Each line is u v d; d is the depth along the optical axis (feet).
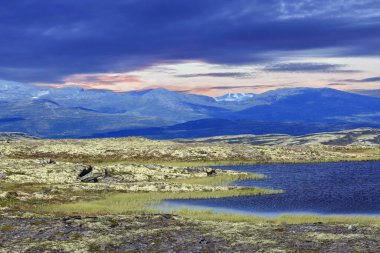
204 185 281.33
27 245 109.50
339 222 151.12
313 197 240.73
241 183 309.22
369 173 371.56
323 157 515.91
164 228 130.31
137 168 339.98
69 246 107.55
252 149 536.42
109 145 535.19
